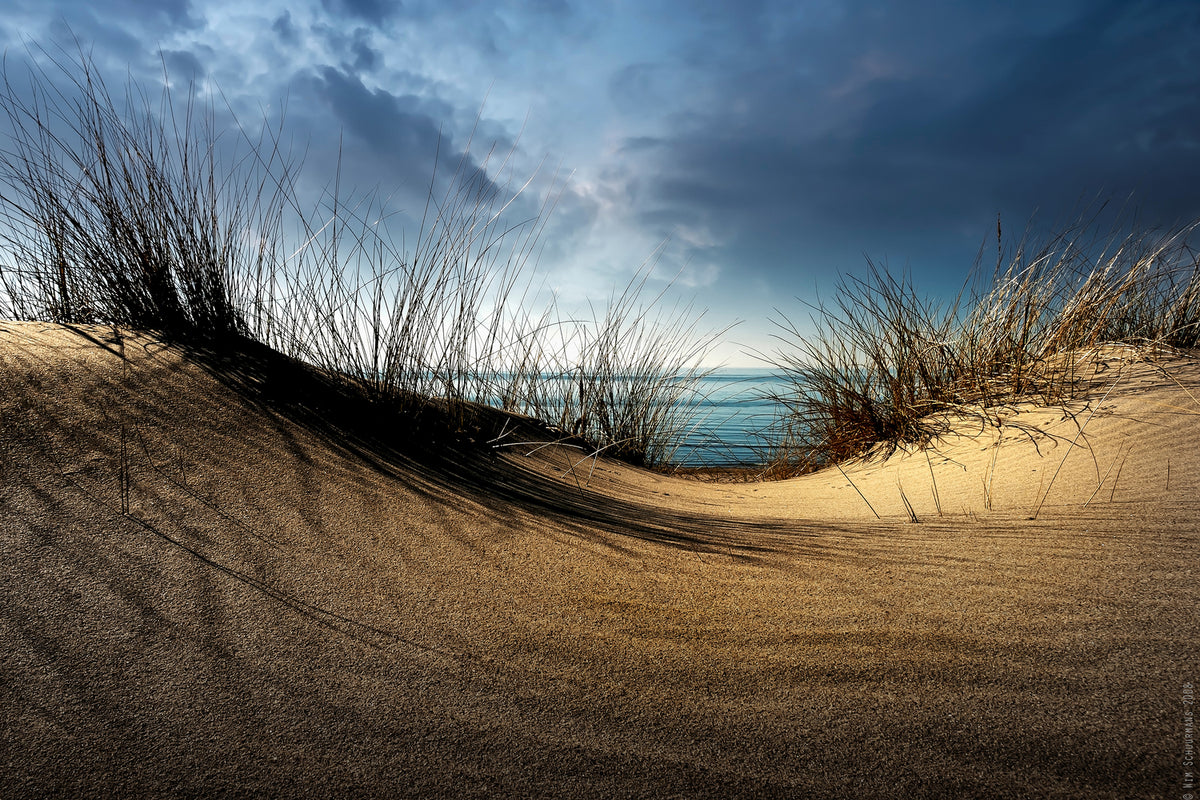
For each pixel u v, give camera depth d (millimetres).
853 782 734
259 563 1219
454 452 2293
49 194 2373
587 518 1785
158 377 1940
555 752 787
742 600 1205
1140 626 1021
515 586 1245
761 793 725
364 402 2295
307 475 1649
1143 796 686
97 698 839
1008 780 723
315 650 977
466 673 941
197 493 1436
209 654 945
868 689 898
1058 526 1562
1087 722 803
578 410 4250
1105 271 3092
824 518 1964
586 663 976
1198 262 3258
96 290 2369
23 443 1468
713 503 2416
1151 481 1821
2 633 941
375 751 780
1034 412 2725
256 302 2469
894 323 3533
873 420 3432
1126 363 2885
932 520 1781
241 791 717
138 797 703
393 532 1445
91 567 1124
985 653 973
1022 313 3229
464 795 722
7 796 692
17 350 1898
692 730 824
